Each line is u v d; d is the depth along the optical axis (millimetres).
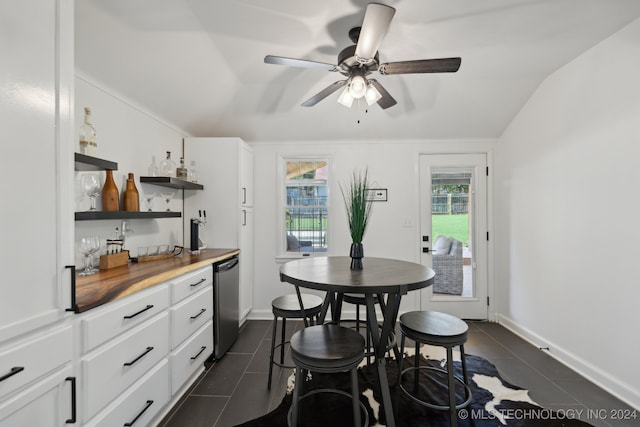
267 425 1638
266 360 2391
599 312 2004
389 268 1787
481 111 2939
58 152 1006
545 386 1988
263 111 2904
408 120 3100
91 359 1154
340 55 1813
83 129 1664
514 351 2535
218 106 2768
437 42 1995
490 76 2486
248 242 3264
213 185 2973
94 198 1824
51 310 985
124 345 1347
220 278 2402
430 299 3400
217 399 1872
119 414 1309
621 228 1853
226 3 1626
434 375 2129
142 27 1731
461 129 3219
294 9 1676
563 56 2178
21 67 887
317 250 3482
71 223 1061
